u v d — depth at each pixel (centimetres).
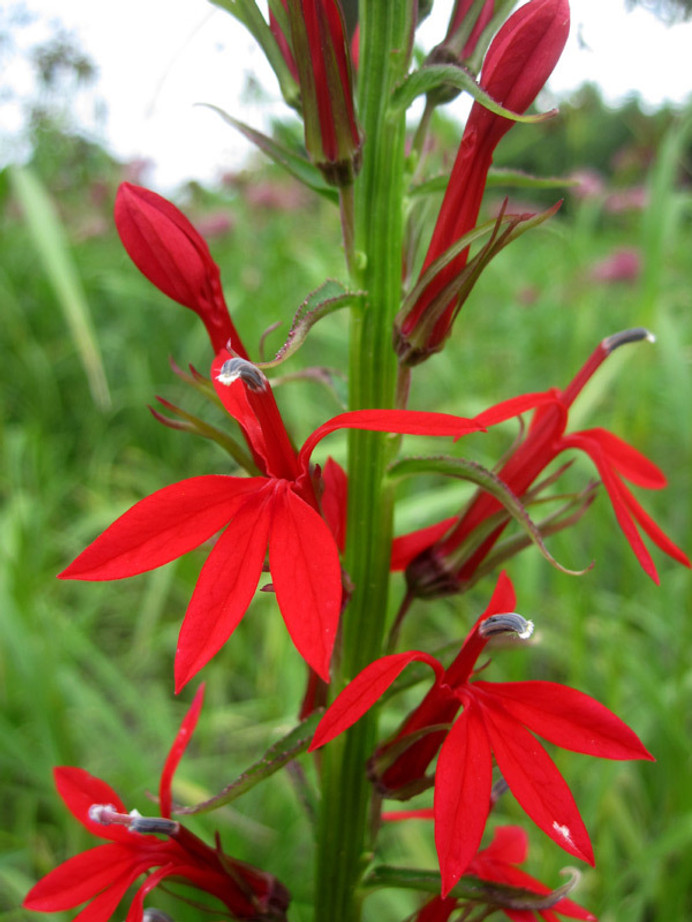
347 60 7
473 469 7
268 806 17
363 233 7
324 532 5
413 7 7
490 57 7
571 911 8
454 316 7
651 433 25
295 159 8
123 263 37
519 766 6
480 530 8
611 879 15
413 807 17
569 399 8
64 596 24
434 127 13
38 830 18
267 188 38
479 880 7
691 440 17
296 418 24
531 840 16
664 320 18
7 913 14
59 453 28
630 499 8
